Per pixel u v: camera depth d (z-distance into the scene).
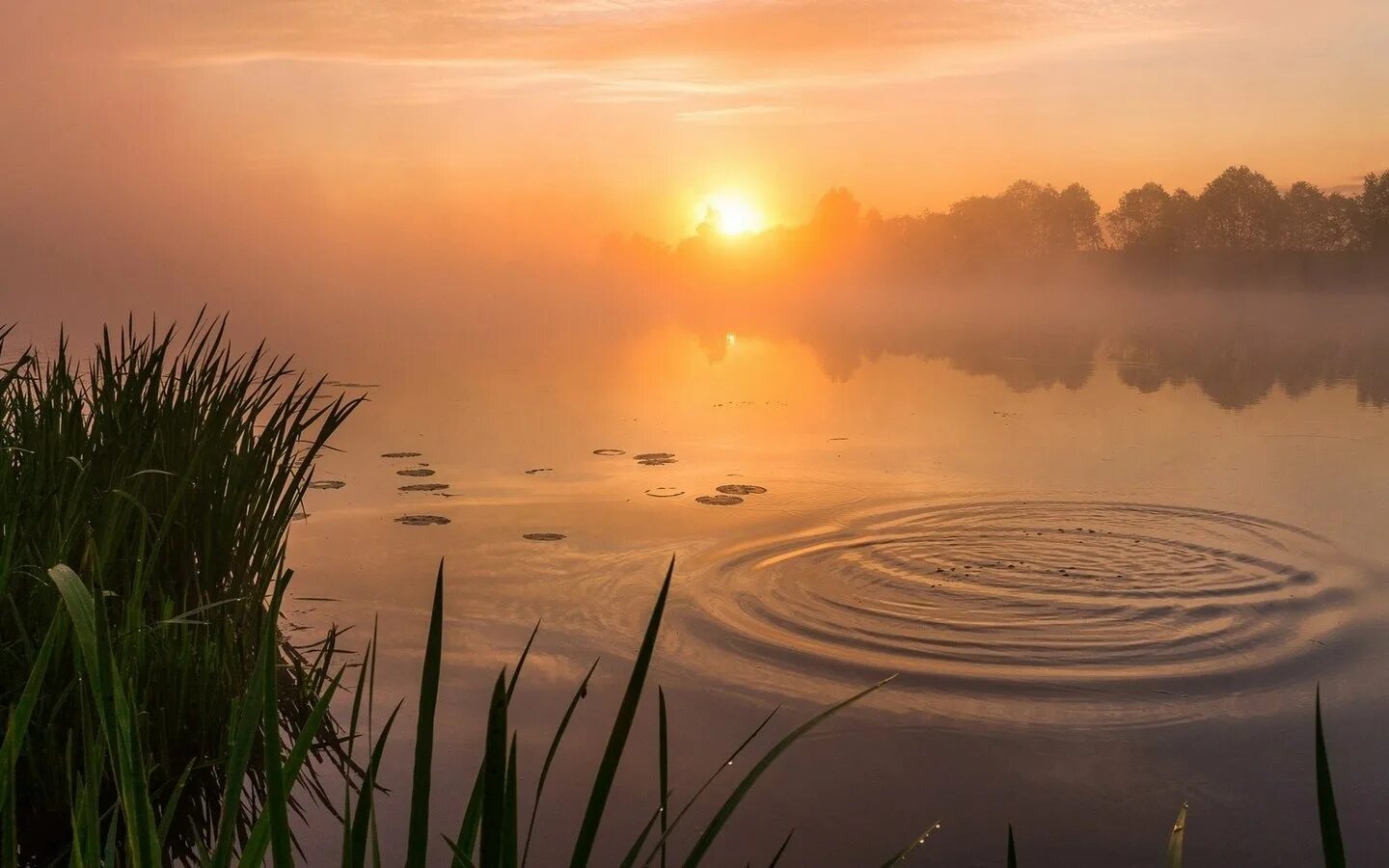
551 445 11.78
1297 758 4.58
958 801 4.21
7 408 4.53
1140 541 7.79
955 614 6.27
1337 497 9.18
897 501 9.02
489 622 6.01
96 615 1.64
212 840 3.64
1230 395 16.45
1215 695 5.19
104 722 1.61
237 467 4.72
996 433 12.67
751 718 4.93
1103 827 4.03
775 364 21.81
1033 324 38.56
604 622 6.05
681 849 3.86
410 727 4.66
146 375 4.55
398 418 13.66
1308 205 63.47
